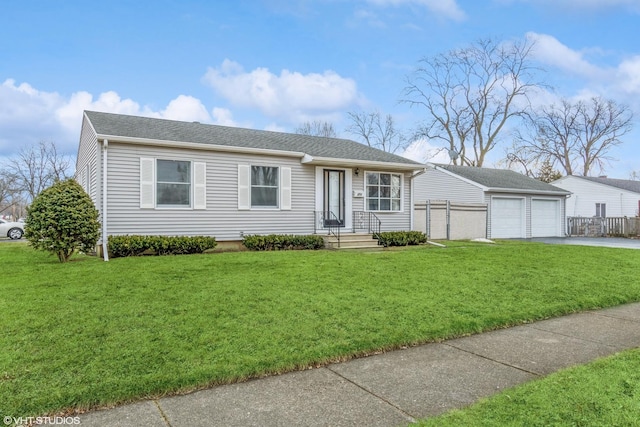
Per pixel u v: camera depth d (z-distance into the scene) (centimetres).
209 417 282
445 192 2294
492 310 559
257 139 1387
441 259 996
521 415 277
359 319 496
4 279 682
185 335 424
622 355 402
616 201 2873
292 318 491
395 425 271
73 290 600
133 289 612
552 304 605
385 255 1063
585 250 1266
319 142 1593
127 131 1119
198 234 1188
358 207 1473
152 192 1121
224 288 628
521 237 2231
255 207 1282
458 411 287
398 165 1488
